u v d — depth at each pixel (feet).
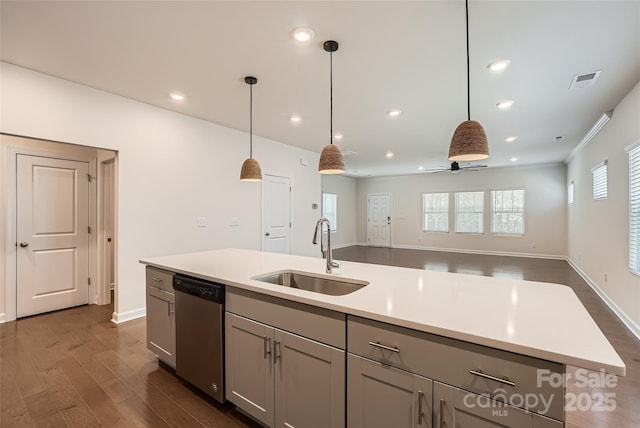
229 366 6.17
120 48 7.95
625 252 11.35
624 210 11.39
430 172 31.07
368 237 35.94
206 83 10.07
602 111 12.67
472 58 8.45
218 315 6.28
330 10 6.47
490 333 3.47
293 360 5.13
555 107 12.18
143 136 11.72
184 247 13.01
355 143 18.43
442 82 9.98
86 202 13.26
